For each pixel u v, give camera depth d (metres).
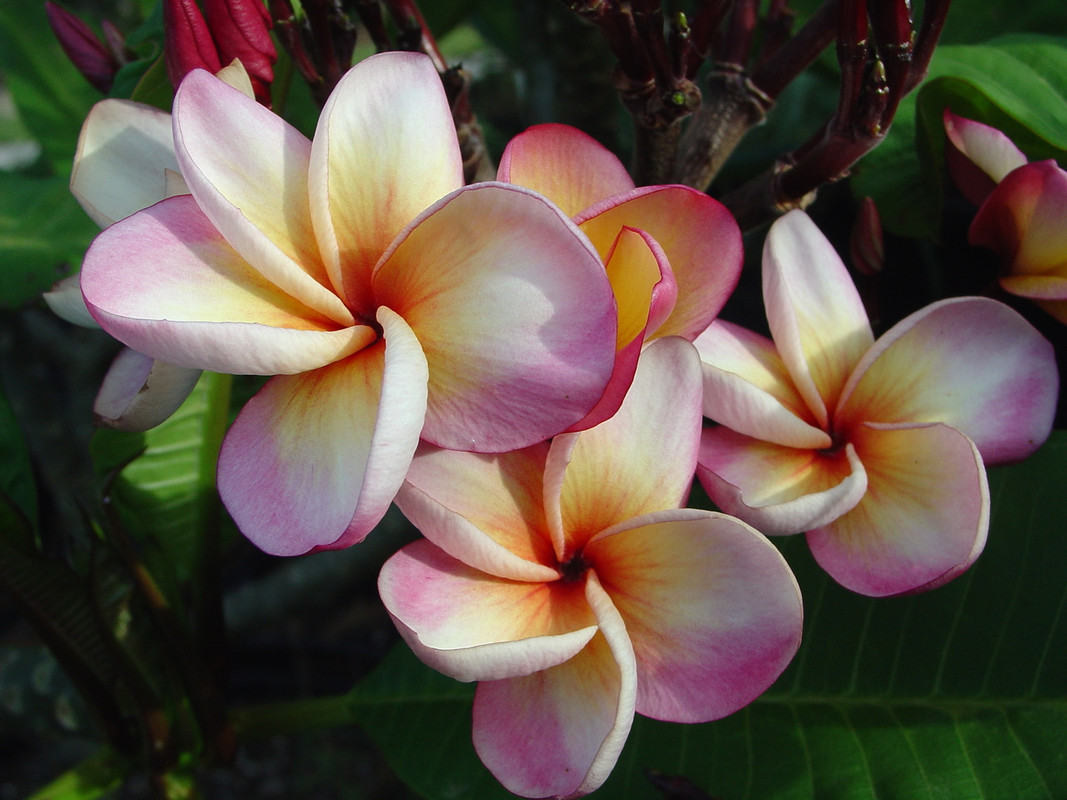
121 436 0.32
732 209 0.26
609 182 0.21
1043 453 0.26
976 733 0.26
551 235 0.18
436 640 0.19
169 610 0.30
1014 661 0.26
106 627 0.29
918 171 0.32
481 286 0.18
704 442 0.22
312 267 0.20
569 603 0.20
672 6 0.30
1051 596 0.26
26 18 0.46
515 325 0.18
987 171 0.27
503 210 0.18
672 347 0.20
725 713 0.19
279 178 0.20
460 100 0.26
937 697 0.26
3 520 0.28
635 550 0.20
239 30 0.22
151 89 0.27
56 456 0.59
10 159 0.79
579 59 0.39
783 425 0.21
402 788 0.59
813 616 0.28
